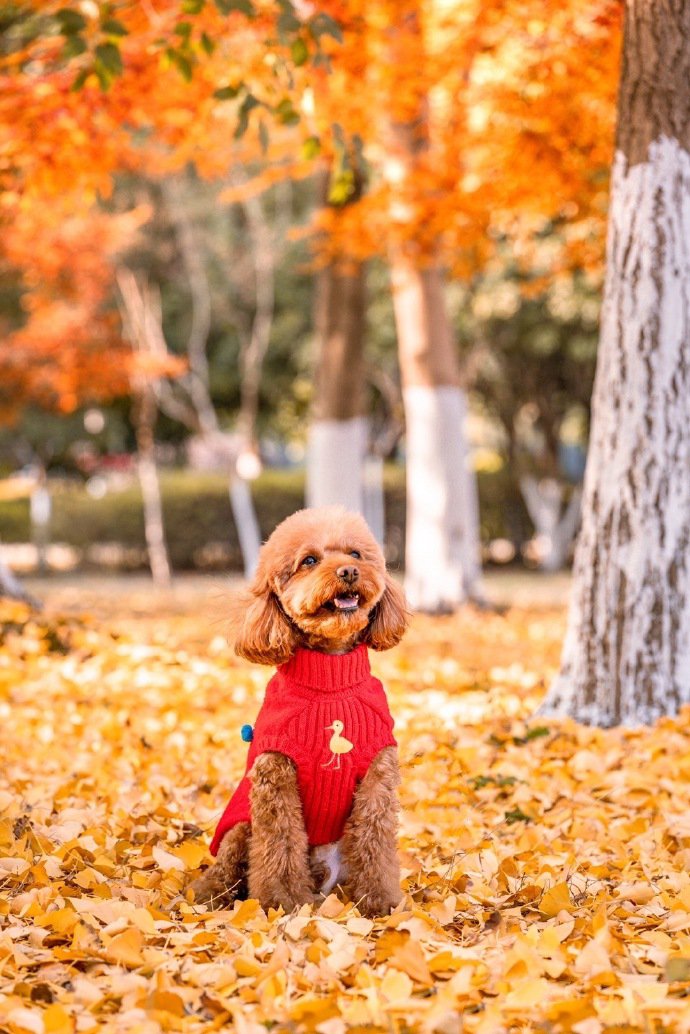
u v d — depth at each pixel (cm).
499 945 357
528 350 2311
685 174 621
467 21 991
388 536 2720
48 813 504
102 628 1073
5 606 1009
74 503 2805
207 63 857
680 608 635
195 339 2245
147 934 356
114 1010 311
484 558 2806
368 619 409
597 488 646
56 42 764
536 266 1823
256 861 387
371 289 2131
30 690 792
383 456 2588
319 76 824
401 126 1231
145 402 2227
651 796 523
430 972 328
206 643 1139
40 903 388
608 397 639
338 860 401
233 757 623
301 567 393
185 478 2830
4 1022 289
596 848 466
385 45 1005
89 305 1967
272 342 2455
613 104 974
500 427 2758
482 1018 294
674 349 624
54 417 2598
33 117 771
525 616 1385
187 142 991
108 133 877
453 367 1348
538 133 1027
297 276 2372
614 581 638
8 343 2022
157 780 560
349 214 1156
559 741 605
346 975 331
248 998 311
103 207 2050
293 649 397
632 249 627
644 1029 285
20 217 1493
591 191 1095
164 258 2069
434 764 592
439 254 1242
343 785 384
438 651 1083
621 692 636
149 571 2800
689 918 372
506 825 508
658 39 616
